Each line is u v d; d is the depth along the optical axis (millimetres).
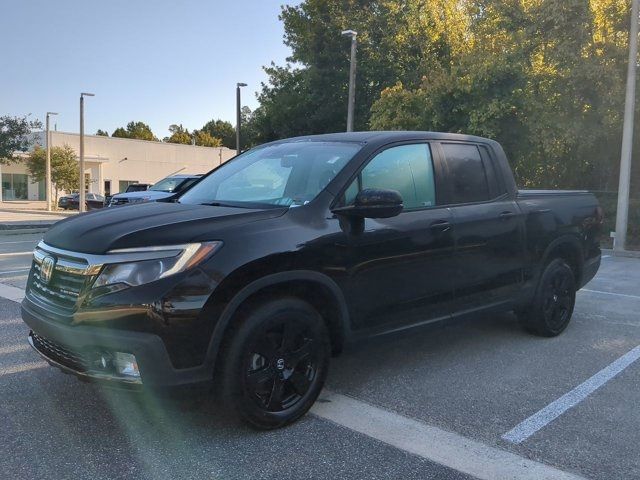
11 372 4531
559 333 5832
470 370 4746
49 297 3492
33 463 3156
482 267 4824
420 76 26406
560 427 3695
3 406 3898
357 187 4043
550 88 17375
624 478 3090
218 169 5031
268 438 3486
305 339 3676
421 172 4543
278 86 33469
